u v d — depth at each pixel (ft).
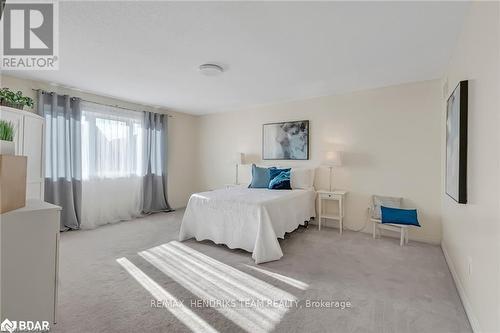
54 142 11.93
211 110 17.83
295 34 7.22
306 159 14.39
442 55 8.55
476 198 5.26
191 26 6.80
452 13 6.15
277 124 15.47
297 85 12.02
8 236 4.15
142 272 7.84
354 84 11.84
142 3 5.81
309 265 8.46
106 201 14.02
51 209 4.62
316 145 14.14
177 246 10.24
